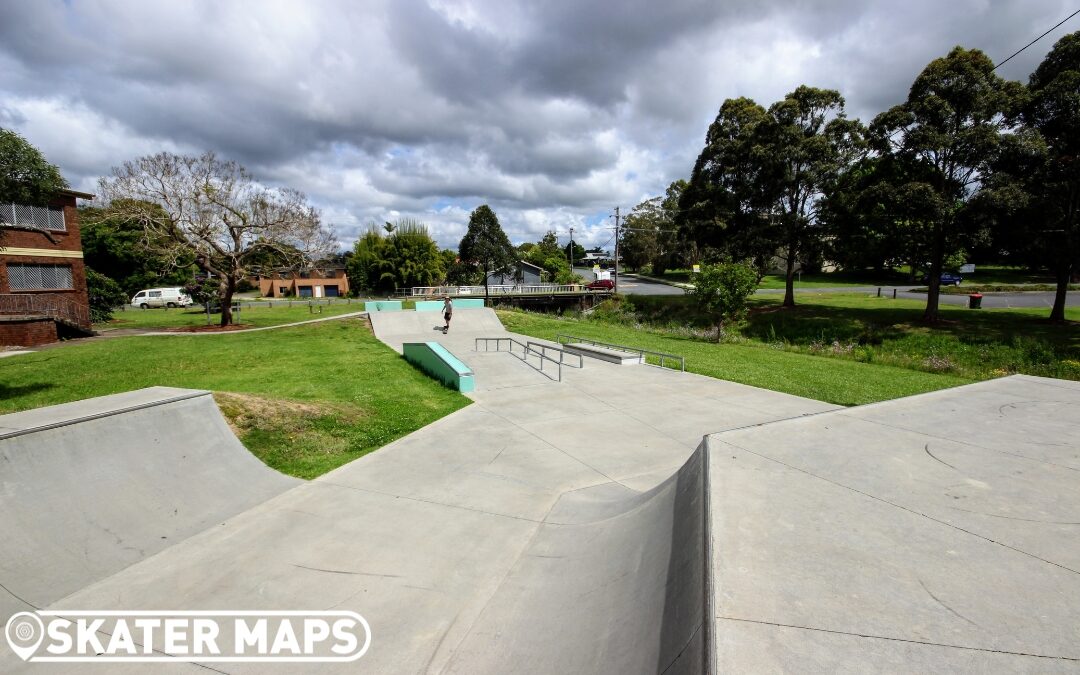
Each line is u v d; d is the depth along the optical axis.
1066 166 18.41
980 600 2.21
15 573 3.89
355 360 14.92
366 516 5.19
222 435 6.60
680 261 79.12
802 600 2.23
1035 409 5.66
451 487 5.95
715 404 9.97
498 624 3.39
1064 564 2.51
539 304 47.06
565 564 4.04
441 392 11.13
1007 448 4.36
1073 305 27.27
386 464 6.73
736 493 3.43
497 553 4.41
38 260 20.58
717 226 31.88
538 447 7.44
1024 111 19.77
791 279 31.80
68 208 21.73
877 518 3.05
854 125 27.83
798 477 3.72
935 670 1.79
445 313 21.83
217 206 21.44
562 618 3.26
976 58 20.75
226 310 22.56
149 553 4.50
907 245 23.64
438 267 65.50
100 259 44.91
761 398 10.47
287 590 3.91
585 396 10.71
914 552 2.64
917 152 21.83
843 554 2.63
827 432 4.86
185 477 5.65
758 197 30.33
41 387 10.64
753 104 33.28
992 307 27.41
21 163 10.04
